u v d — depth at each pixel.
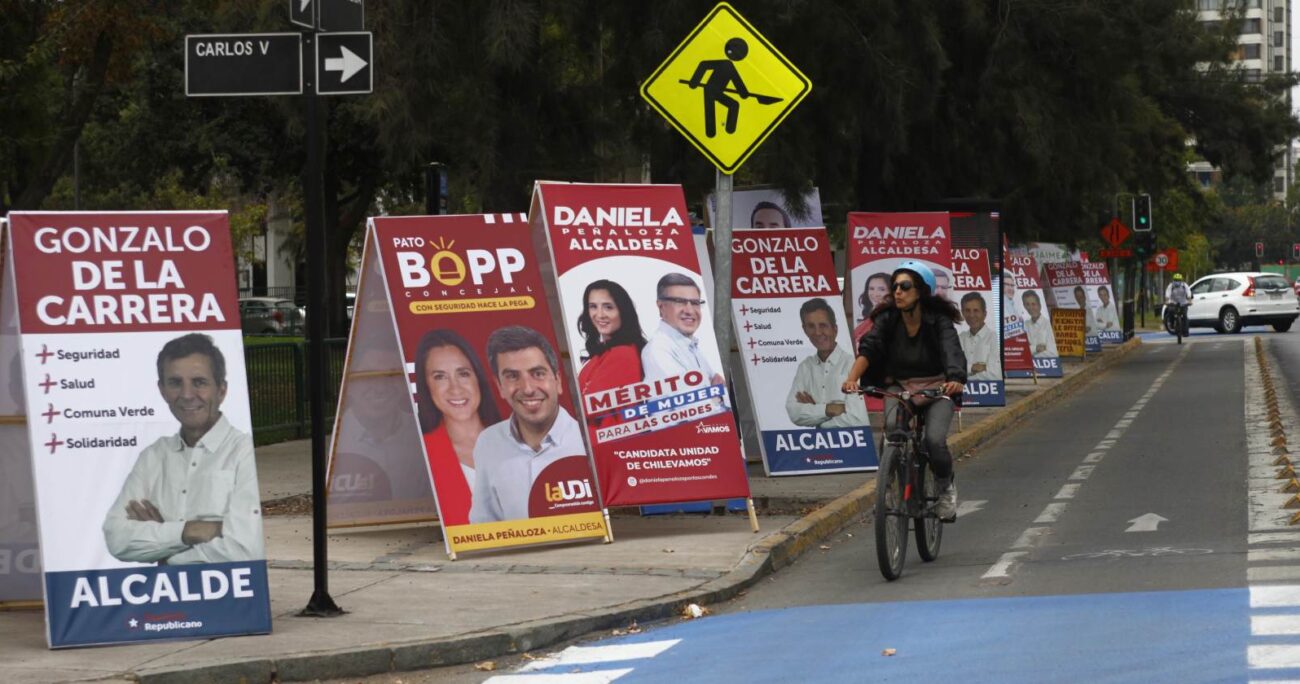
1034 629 12.55
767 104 19.27
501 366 17.58
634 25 27.47
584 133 28.75
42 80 33.19
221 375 13.05
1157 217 89.25
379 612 13.76
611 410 18.17
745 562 16.23
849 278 29.30
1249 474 23.09
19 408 13.54
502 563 16.42
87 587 12.47
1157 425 32.34
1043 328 45.44
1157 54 40.38
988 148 37.09
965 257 34.91
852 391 15.81
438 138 27.62
